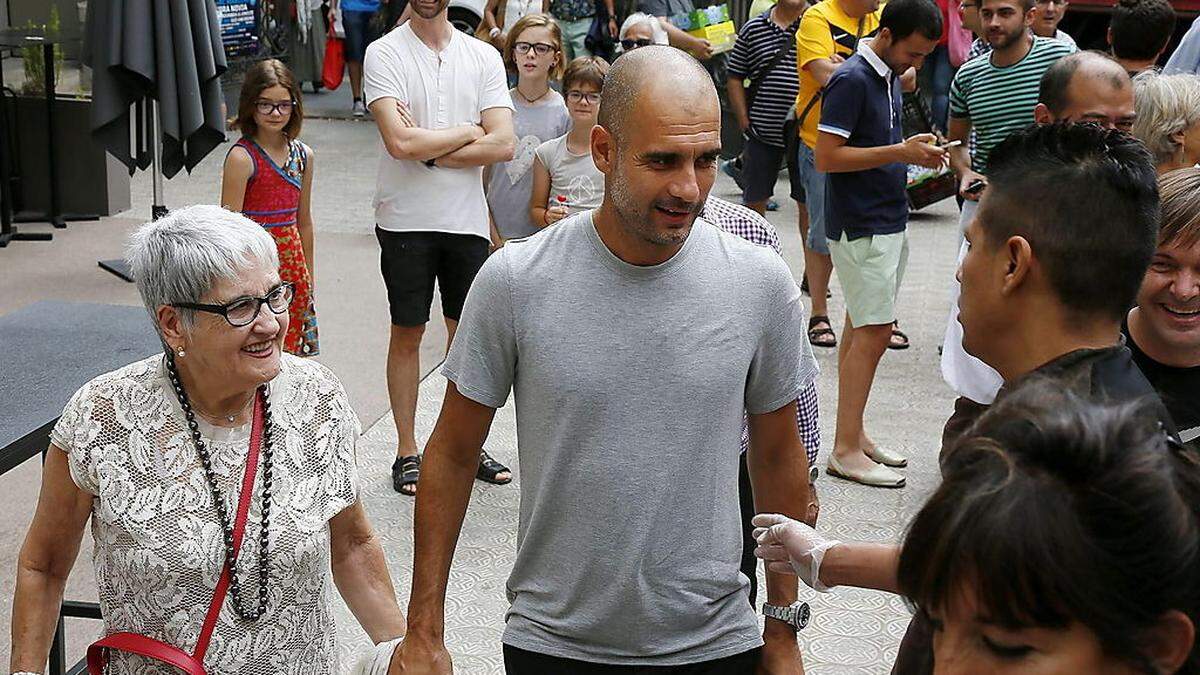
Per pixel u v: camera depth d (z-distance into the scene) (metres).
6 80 10.43
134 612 2.57
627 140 2.41
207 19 7.96
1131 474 1.15
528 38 5.90
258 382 2.54
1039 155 2.07
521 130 5.92
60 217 9.83
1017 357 2.12
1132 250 2.01
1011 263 2.08
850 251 5.44
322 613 2.71
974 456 1.22
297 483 2.63
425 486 2.71
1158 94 3.88
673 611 2.57
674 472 2.54
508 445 5.98
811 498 3.39
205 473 2.56
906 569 1.23
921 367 7.13
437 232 5.37
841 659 4.33
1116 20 6.20
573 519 2.57
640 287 2.53
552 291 2.54
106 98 7.92
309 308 5.96
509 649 2.67
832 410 6.50
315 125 13.73
